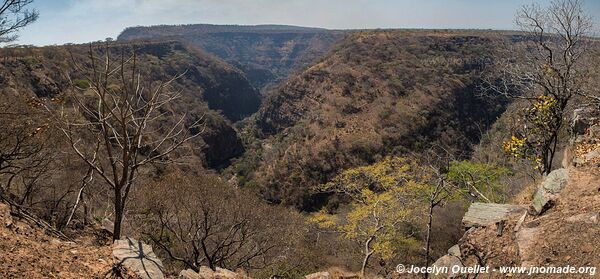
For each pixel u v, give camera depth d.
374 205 17.42
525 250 6.22
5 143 11.72
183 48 122.06
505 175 15.98
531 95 10.97
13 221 7.98
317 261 18.34
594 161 7.93
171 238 14.91
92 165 8.84
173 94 10.21
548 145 10.07
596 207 6.38
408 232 18.78
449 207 19.05
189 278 8.03
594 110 10.42
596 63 10.09
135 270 7.44
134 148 9.23
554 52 10.41
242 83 133.62
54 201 12.75
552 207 6.96
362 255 19.73
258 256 15.67
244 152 83.00
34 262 6.47
